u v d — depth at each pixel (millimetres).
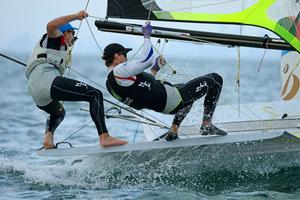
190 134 28594
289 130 28125
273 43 27016
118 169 26547
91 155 26594
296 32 26609
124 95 25297
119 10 26594
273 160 26703
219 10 26625
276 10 26438
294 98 34281
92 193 24297
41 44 25828
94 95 25250
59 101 26797
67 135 41469
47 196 23953
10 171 27922
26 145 36969
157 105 25438
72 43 26438
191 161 26406
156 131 31000
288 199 22891
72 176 26859
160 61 27578
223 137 25859
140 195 23750
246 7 26484
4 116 53406
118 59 25562
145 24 25422
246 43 26984
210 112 26328
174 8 26656
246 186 24953
